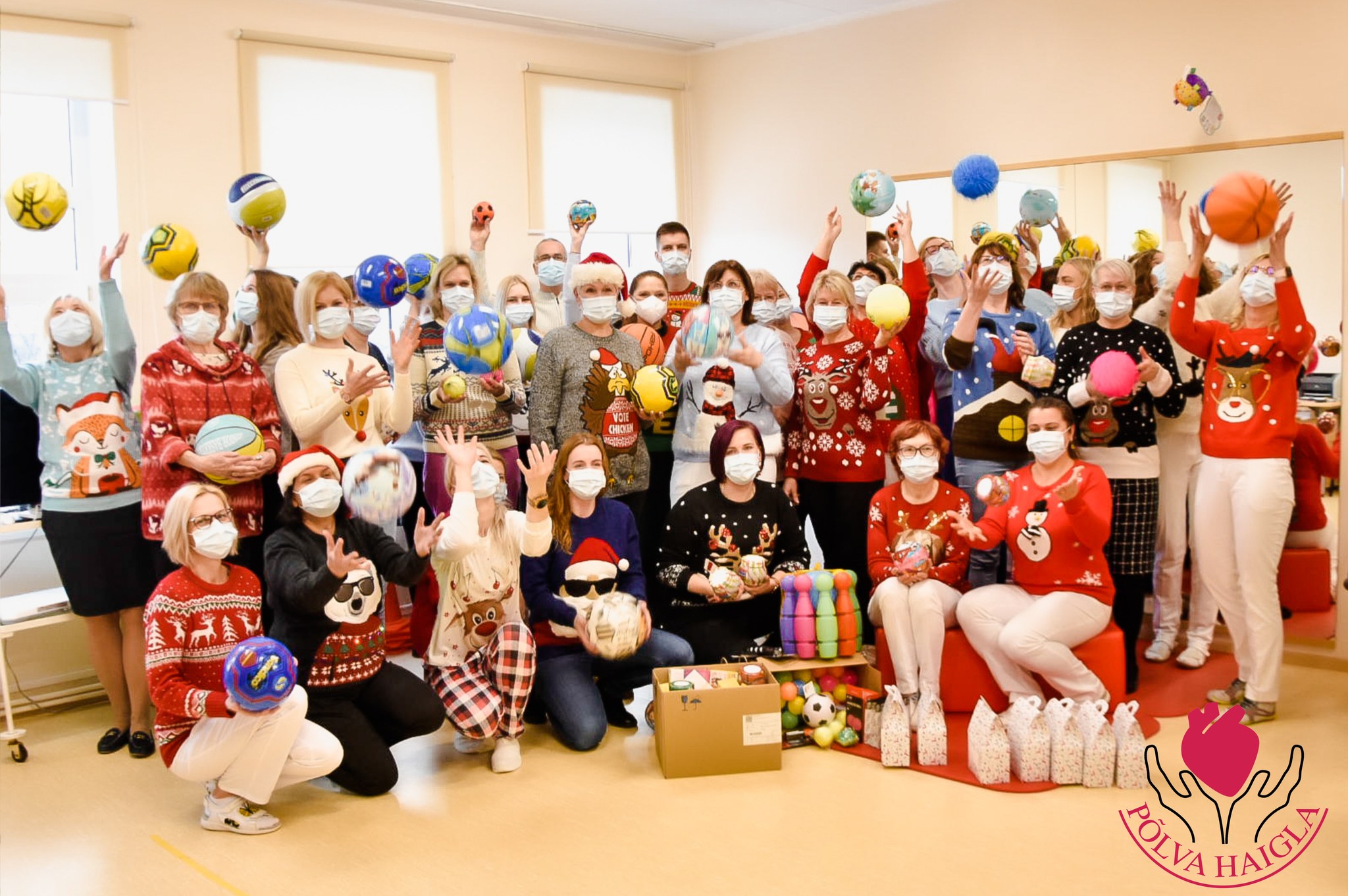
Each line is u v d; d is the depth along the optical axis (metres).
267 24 4.84
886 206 4.67
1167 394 3.90
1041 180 4.92
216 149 4.72
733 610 3.88
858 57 5.63
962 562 3.79
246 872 2.82
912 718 3.61
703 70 6.34
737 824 3.02
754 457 3.72
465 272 4.21
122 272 4.52
